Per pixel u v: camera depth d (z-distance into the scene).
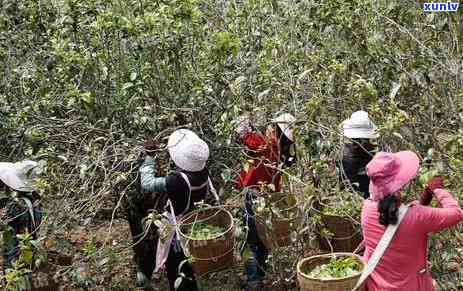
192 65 5.46
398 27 5.13
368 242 3.75
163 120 5.41
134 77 5.12
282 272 5.12
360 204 4.60
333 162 4.88
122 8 5.75
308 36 5.91
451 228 4.51
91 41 5.48
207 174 4.84
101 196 4.78
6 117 5.75
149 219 4.86
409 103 4.97
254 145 5.11
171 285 5.04
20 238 4.39
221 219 5.02
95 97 5.29
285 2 6.27
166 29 5.29
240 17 6.13
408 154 3.68
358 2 5.64
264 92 4.93
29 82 5.78
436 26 5.16
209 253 4.66
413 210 3.58
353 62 5.49
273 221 4.79
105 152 4.95
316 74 5.37
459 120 4.77
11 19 6.17
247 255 4.88
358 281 3.71
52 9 5.97
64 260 4.99
